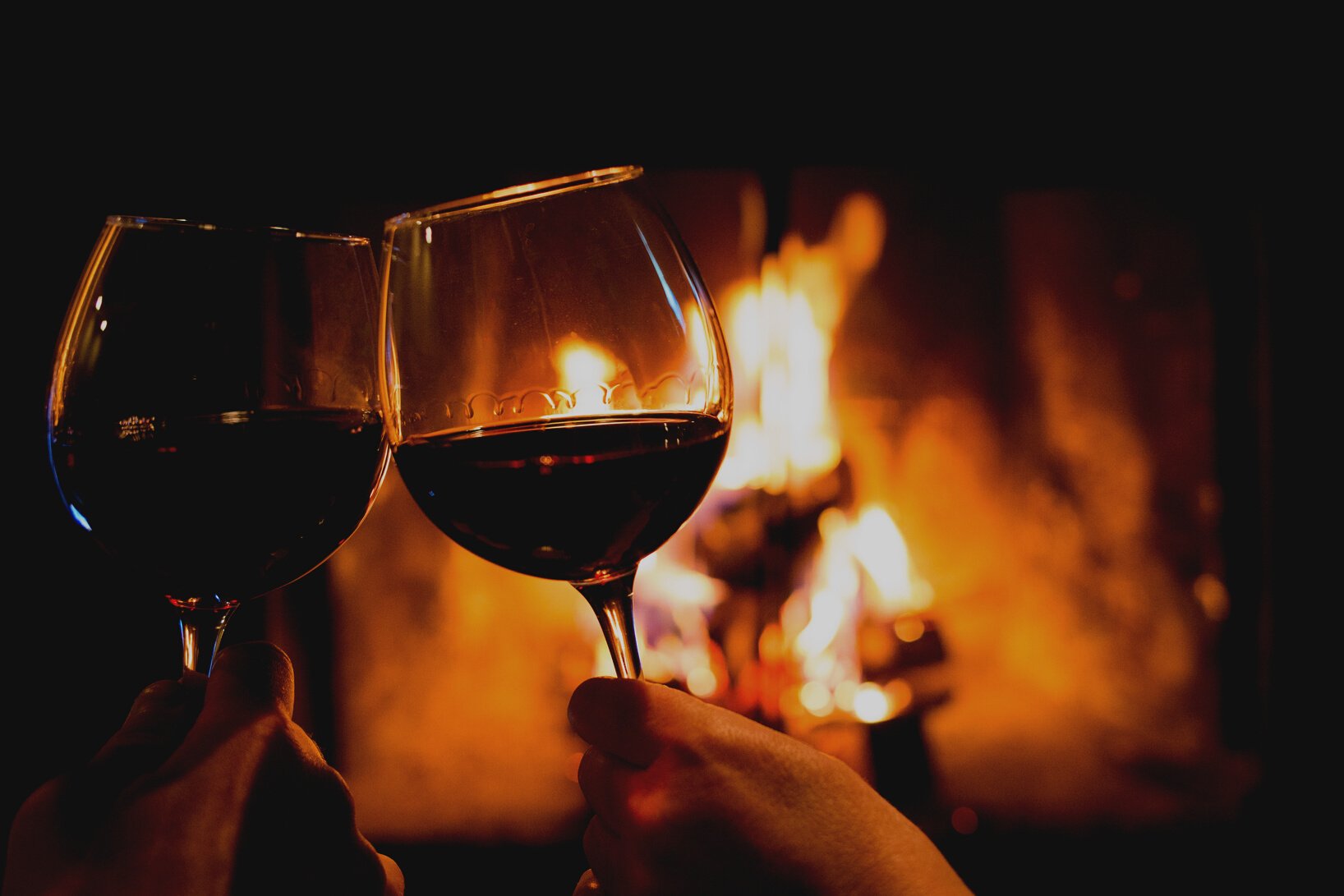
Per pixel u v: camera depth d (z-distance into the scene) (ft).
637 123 5.09
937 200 5.69
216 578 1.68
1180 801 5.42
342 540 1.76
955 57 5.12
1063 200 5.65
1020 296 5.72
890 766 5.50
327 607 5.56
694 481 1.64
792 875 1.60
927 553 5.82
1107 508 5.81
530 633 5.76
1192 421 5.53
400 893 1.82
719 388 1.70
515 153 5.10
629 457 1.58
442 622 5.74
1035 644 5.86
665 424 1.64
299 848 1.67
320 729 5.52
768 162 5.15
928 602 5.82
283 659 1.74
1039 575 5.86
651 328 1.66
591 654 5.75
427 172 5.10
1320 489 5.16
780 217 5.22
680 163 5.13
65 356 1.67
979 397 5.80
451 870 5.30
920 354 5.80
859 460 5.80
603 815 1.65
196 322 1.67
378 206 5.21
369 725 5.66
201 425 1.65
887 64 5.11
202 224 1.70
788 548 5.59
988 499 5.84
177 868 1.51
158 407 1.64
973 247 5.72
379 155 5.08
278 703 1.69
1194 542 5.53
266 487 1.64
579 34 5.07
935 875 1.65
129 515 1.62
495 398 1.65
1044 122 5.15
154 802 1.53
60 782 1.58
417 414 1.64
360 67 5.05
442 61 5.06
